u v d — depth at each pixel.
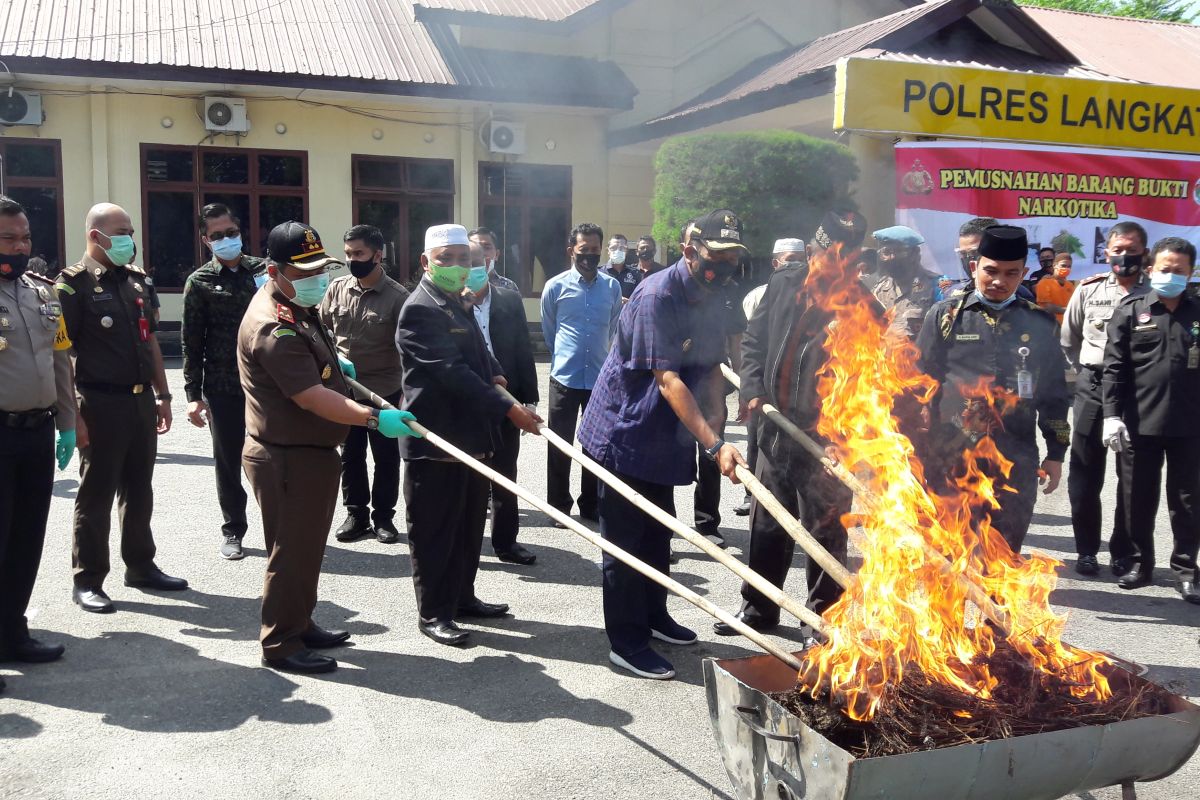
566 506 6.71
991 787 2.53
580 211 17.42
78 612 4.84
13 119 14.62
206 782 3.30
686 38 16.69
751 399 4.56
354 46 16.19
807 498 4.46
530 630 4.79
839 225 4.47
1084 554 5.87
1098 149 11.09
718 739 2.98
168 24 15.52
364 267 5.82
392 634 4.69
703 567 5.82
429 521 4.53
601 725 3.79
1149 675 4.32
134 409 4.90
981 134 10.30
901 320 5.28
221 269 5.66
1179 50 17.83
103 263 4.83
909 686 2.83
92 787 3.25
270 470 4.09
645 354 4.00
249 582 5.35
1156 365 5.35
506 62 16.55
